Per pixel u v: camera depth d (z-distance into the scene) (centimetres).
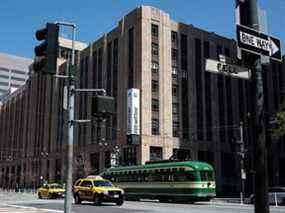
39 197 4716
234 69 609
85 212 2306
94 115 945
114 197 3078
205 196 3562
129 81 7081
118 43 7606
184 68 7406
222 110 7788
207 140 7431
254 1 604
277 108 8369
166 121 6900
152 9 7150
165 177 3844
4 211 2398
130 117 6556
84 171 7762
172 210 2470
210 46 7862
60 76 978
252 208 2717
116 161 6806
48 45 897
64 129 9288
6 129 13712
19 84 19762
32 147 11044
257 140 558
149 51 6950
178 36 7450
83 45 10181
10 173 12619
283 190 3619
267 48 598
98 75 8212
